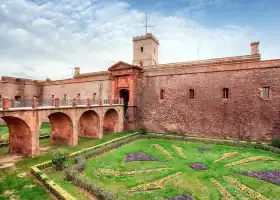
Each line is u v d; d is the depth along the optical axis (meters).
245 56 22.92
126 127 28.45
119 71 29.12
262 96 21.16
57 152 12.81
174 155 16.56
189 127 24.98
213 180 11.40
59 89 39.62
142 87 28.72
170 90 26.64
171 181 11.32
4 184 10.66
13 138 16.09
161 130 26.92
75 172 11.55
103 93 33.16
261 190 10.14
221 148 18.81
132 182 11.16
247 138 21.56
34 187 10.34
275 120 20.31
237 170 12.91
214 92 23.70
